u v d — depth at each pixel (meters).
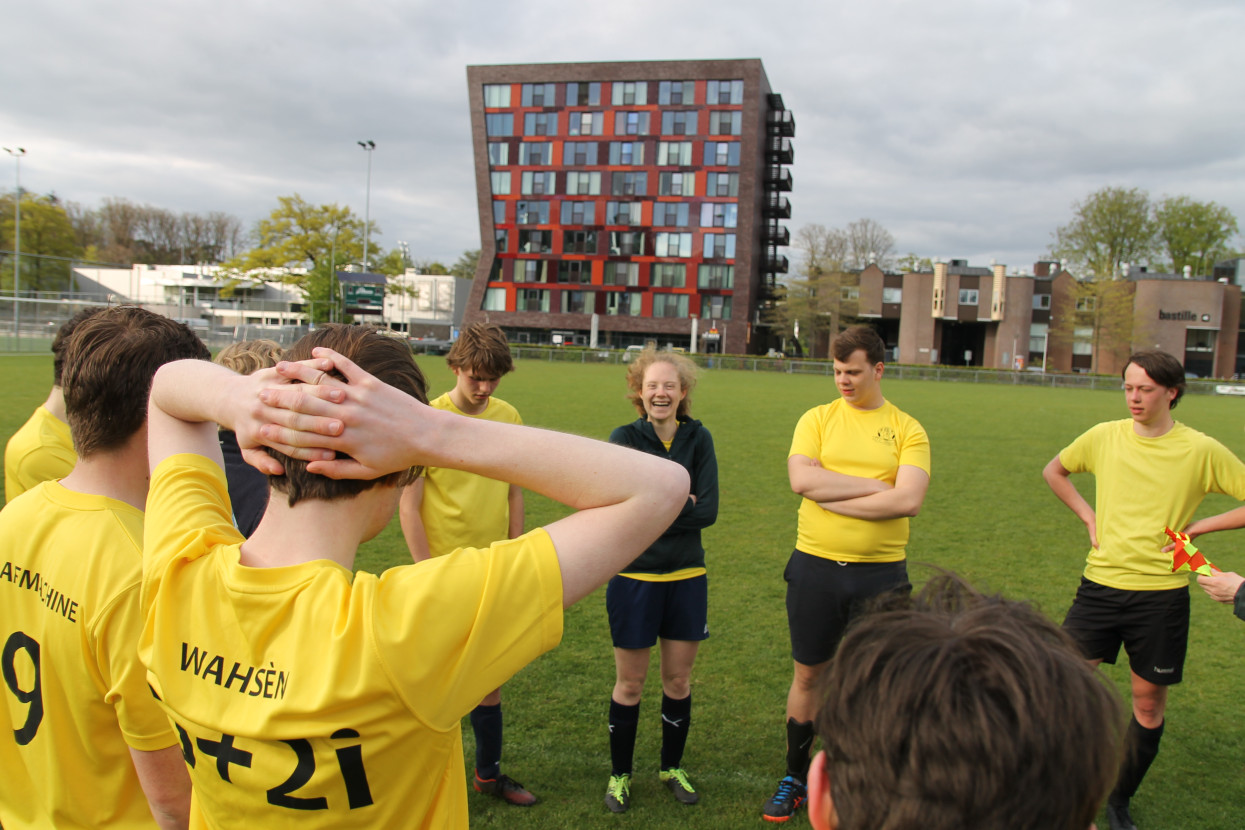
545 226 57.88
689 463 3.02
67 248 52.78
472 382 2.97
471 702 0.91
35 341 29.34
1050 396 31.06
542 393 20.77
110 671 1.25
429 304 63.53
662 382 2.95
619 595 2.93
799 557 3.13
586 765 3.26
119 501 1.39
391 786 0.89
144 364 1.36
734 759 3.34
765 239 63.41
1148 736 2.93
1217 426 19.53
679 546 2.94
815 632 3.01
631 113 56.38
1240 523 2.97
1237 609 2.44
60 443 2.24
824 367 45.84
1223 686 4.16
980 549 6.97
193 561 0.98
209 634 0.93
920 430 3.19
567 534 0.96
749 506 8.40
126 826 1.39
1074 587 5.94
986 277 60.72
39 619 1.33
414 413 0.88
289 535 0.95
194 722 0.91
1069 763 0.63
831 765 0.74
